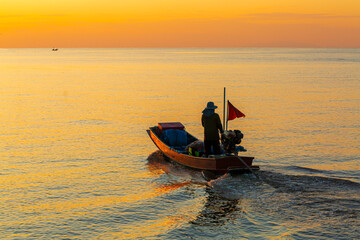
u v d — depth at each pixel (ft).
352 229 30.17
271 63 417.49
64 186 44.24
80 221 34.65
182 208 37.35
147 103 115.85
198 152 48.78
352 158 54.85
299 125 80.79
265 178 42.68
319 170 47.80
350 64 391.86
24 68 317.83
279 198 36.70
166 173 49.39
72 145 64.28
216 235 31.32
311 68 316.40
